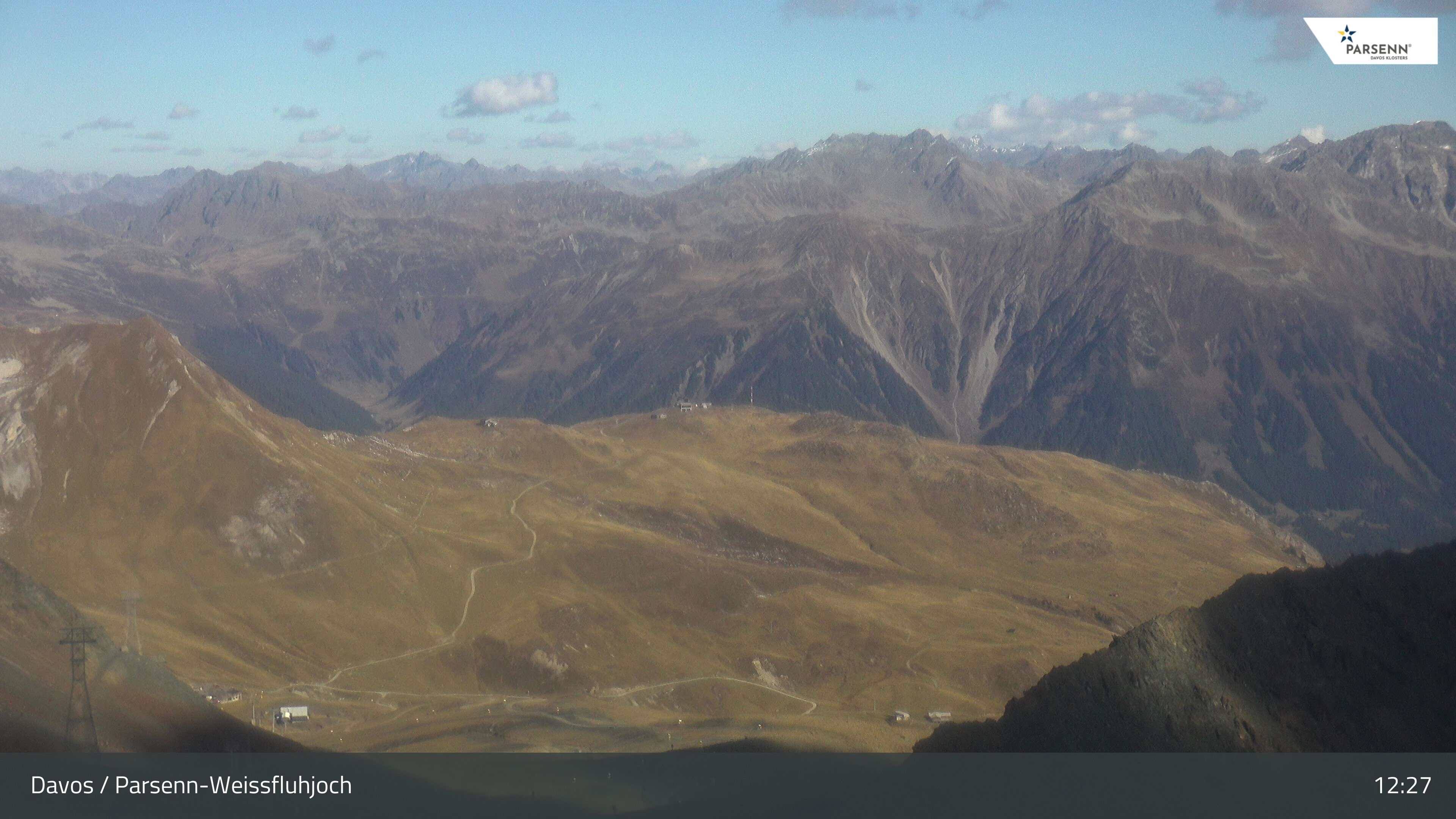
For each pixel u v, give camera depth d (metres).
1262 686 135.50
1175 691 134.00
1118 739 129.75
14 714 124.88
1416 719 131.62
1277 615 141.88
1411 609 142.25
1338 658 137.50
